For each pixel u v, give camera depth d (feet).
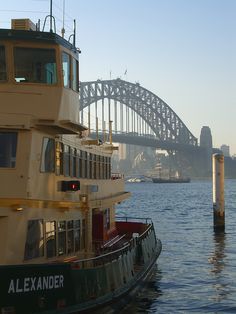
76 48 57.11
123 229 96.58
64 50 52.95
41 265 45.88
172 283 84.07
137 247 74.84
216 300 72.95
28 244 49.24
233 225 184.96
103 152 78.38
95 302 51.90
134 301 67.97
